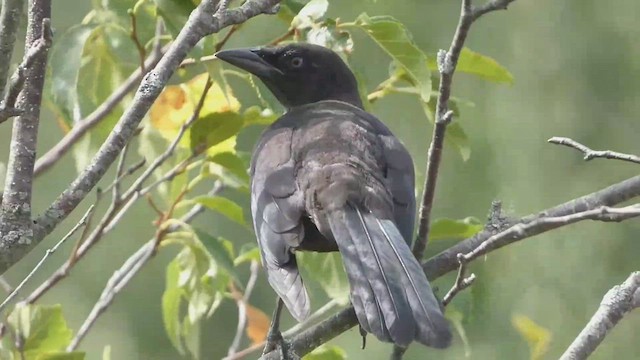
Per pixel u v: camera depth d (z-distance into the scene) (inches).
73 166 647.1
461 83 645.3
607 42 650.8
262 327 475.8
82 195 318.3
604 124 644.7
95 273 657.0
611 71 650.8
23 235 313.7
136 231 653.3
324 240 387.2
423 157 641.0
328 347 438.3
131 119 321.1
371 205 372.8
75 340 422.9
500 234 349.7
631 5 655.1
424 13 650.8
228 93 440.5
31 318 373.7
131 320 663.8
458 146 444.1
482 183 637.3
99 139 455.5
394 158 397.1
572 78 647.8
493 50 655.1
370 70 622.5
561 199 629.6
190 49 327.9
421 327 327.6
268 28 588.1
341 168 382.0
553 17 654.5
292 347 370.9
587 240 636.1
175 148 437.1
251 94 577.0
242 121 416.5
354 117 415.5
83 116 461.1
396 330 327.3
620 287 361.7
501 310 630.5
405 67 413.4
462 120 642.2
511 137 639.8
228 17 332.5
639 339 653.9
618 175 641.6
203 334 669.9
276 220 377.7
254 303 663.1
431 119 445.4
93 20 438.0
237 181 440.8
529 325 441.1
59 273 406.3
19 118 325.1
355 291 342.0
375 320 332.2
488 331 631.8
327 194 374.3
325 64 455.5
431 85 427.2
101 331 659.4
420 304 333.7
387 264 348.8
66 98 421.7
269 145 405.7
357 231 362.6
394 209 379.6
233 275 429.4
